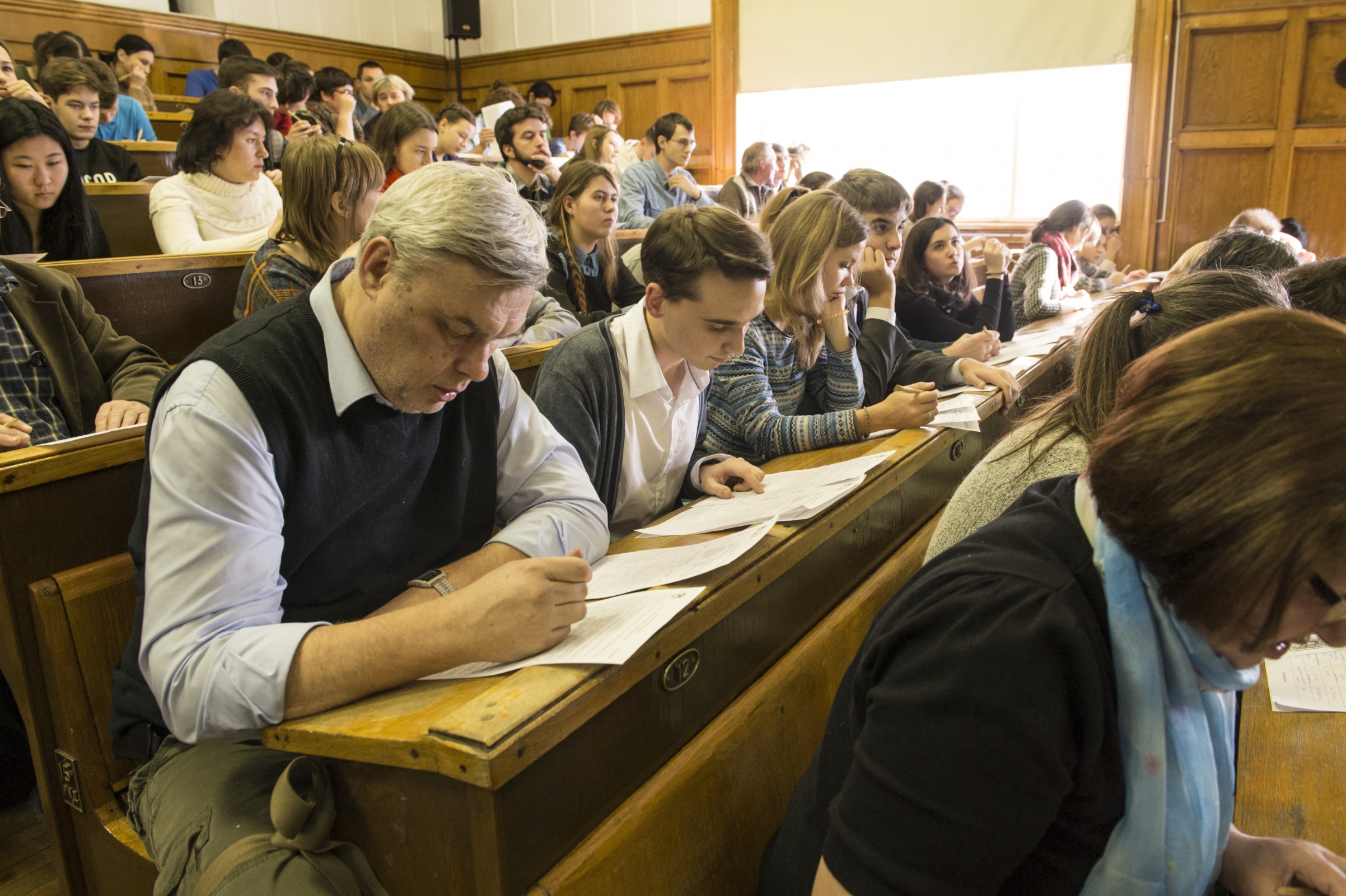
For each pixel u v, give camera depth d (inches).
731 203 211.0
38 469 47.6
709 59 290.8
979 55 255.3
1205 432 21.6
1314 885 30.5
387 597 46.3
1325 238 234.5
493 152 226.5
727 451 73.9
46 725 50.1
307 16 292.7
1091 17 241.9
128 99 196.1
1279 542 20.3
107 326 79.0
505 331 40.3
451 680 35.1
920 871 24.9
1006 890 27.6
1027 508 29.5
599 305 129.3
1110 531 24.2
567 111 321.1
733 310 56.7
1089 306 177.6
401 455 45.0
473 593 35.7
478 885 31.4
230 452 37.8
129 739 44.6
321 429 41.3
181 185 121.3
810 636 52.1
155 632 36.8
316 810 34.2
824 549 53.4
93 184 129.3
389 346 40.7
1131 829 26.5
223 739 36.1
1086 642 24.9
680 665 39.2
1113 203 253.8
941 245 122.1
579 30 312.5
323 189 85.0
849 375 80.7
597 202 120.8
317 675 34.3
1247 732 39.2
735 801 41.9
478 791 30.3
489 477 50.6
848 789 26.9
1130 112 243.1
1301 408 20.8
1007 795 24.4
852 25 268.7
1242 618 22.1
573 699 32.1
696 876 39.0
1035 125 257.3
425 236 37.4
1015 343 125.0
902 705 25.9
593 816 34.9
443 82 339.0
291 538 41.8
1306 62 227.3
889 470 60.8
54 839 51.8
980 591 26.1
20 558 47.7
